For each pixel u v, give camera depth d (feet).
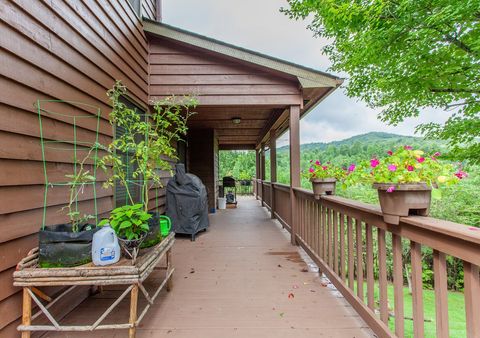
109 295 8.31
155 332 6.31
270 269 10.48
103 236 5.75
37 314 5.55
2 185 5.19
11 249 5.41
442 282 3.96
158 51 14.42
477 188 18.79
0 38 5.24
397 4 14.75
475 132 16.92
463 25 14.01
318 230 10.06
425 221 4.17
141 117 13.38
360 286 6.68
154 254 6.67
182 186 15.49
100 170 9.07
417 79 16.46
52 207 6.72
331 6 16.84
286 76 14.43
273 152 23.03
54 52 6.86
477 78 15.53
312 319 6.86
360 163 5.31
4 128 5.28
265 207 30.99
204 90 14.39
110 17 10.07
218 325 6.59
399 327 4.96
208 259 11.76
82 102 8.13
